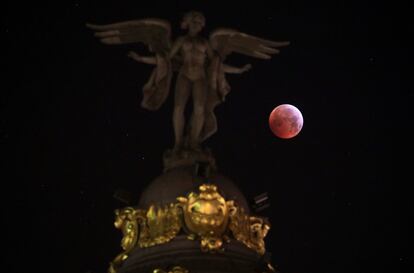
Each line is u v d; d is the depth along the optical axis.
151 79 66.88
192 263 58.62
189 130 65.94
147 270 59.00
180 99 65.62
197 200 60.47
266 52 69.25
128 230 61.94
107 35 66.94
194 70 65.75
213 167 64.56
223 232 60.47
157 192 62.38
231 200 61.44
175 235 60.41
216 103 66.69
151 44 67.12
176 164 64.19
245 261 60.12
